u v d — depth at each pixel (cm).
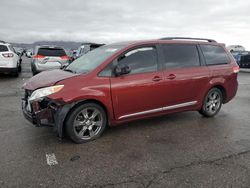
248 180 322
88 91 417
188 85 532
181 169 346
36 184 305
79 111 419
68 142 430
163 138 460
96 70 435
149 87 476
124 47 468
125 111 463
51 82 413
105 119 452
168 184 310
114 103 446
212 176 329
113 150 404
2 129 482
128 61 463
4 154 380
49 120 412
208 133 491
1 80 1144
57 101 399
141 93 470
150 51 491
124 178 322
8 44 1215
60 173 331
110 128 505
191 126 530
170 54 516
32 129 485
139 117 484
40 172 332
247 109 690
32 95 414
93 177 323
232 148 420
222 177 328
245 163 367
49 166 348
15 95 808
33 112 415
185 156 387
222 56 609
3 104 678
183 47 539
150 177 325
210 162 368
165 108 511
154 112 499
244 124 552
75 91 408
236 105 737
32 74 1406
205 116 596
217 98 602
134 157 381
